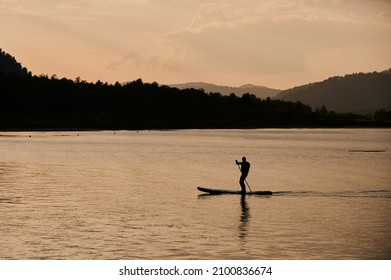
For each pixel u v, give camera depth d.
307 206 52.84
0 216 45.88
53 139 196.00
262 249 35.88
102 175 80.88
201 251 35.34
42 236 38.72
